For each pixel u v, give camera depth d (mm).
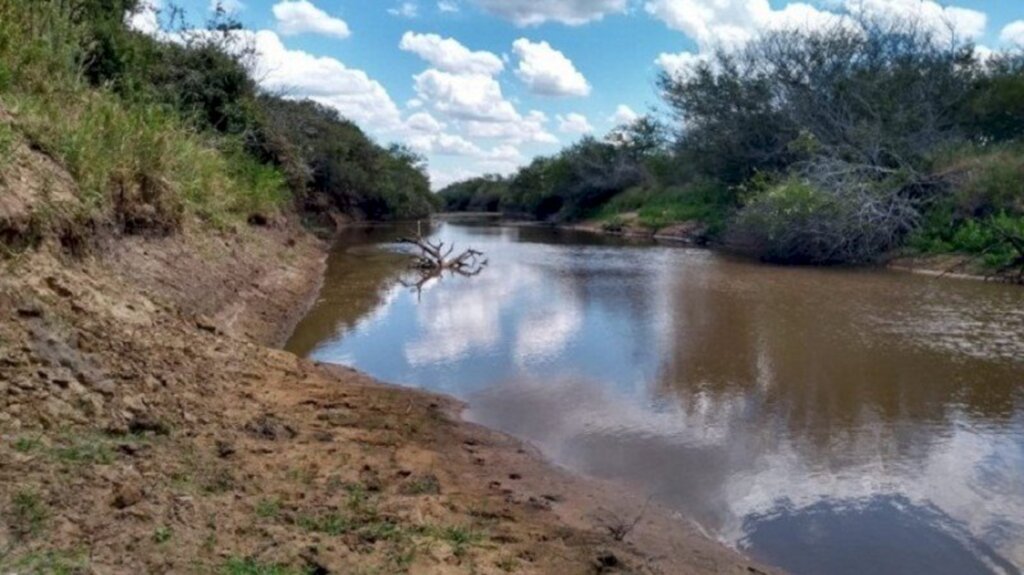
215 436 4559
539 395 7359
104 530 3010
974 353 8938
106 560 2807
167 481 3645
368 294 13875
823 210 18500
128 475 3521
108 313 5812
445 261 19281
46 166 6887
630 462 5621
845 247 18625
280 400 5926
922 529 4559
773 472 5414
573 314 11836
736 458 5688
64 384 4184
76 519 3025
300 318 11320
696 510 4832
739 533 4531
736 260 20031
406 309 12312
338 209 38156
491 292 14242
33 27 9289
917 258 17547
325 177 35812
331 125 36938
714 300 13102
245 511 3576
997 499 4949
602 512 4723
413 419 6176
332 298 13336
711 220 27797
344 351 9258
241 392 5758
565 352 9172
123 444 3896
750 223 20859
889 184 19344
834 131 24094
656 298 13398
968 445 5910
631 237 30406
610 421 6570
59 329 4777
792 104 25906
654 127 41750
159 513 3273
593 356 8961
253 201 15906
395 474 4695
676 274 16953
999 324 10680
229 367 6328
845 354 8938
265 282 11898
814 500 4961
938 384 7648
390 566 3344
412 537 3711
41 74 8641
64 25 10031
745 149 27875
